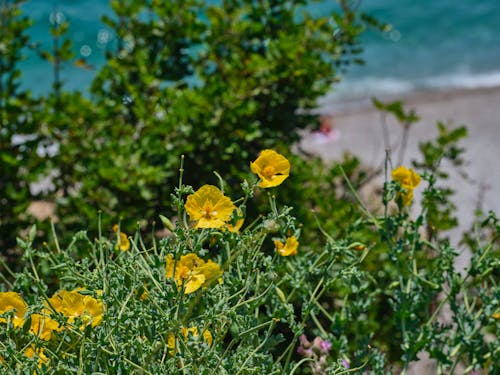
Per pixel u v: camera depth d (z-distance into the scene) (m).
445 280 3.07
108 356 2.44
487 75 10.95
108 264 2.57
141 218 3.98
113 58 4.42
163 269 2.51
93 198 4.04
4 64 4.41
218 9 4.46
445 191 4.15
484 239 4.75
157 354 2.51
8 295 2.46
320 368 2.80
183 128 4.04
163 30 4.43
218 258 2.68
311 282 3.16
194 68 4.48
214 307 2.38
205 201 2.41
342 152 7.35
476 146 7.28
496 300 2.96
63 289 2.74
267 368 2.53
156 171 3.88
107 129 4.25
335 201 4.12
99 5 12.78
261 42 4.44
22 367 2.26
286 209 2.52
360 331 3.52
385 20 13.40
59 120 4.24
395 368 3.78
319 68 4.18
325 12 13.00
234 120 3.99
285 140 4.34
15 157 4.21
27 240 2.72
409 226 3.05
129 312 2.37
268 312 2.81
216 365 2.35
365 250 2.84
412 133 7.87
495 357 2.98
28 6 12.70
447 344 3.05
